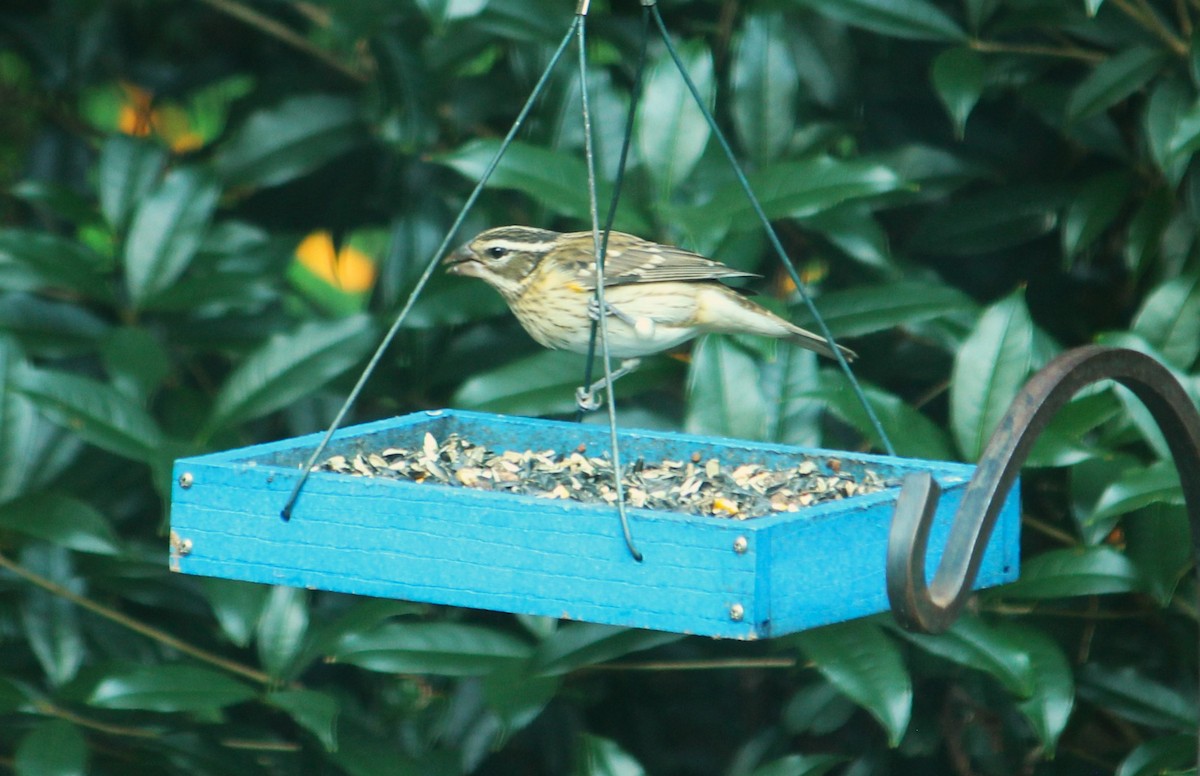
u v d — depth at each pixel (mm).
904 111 9719
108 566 8805
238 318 9508
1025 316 7461
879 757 9055
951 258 9781
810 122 9383
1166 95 8367
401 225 9523
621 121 8984
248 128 9953
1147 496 6965
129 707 7219
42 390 8008
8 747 8844
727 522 5363
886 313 8117
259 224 10680
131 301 8766
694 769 10180
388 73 9422
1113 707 8312
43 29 11008
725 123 9438
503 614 9352
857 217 8562
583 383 8195
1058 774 8945
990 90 9180
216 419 8258
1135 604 8914
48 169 11203
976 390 7414
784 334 7754
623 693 10008
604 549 5523
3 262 8688
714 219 7617
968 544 4605
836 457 6867
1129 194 9195
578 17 6391
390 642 7688
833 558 5629
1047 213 9258
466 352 9492
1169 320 7863
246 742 8625
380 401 9562
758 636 5320
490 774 9945
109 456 9516
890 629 8352
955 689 9250
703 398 7711
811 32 9367
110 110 12250
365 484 5906
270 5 10992
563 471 6895
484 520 5719
